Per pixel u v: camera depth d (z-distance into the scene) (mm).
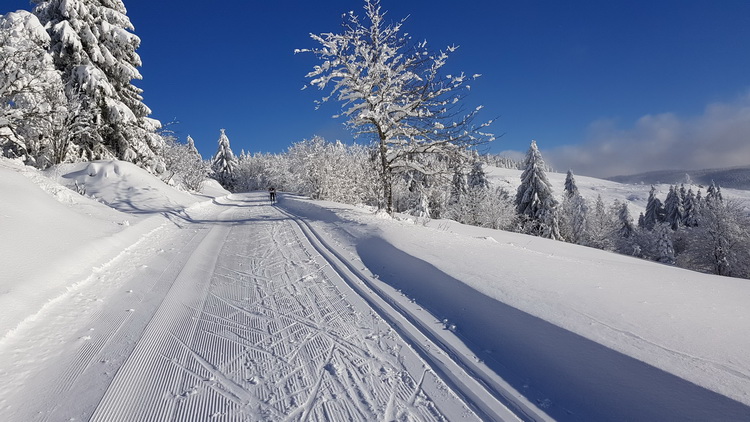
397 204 29125
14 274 4809
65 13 18578
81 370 3469
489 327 4141
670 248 36531
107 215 10508
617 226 42969
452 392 3164
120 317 4699
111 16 20781
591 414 2777
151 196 17250
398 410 2959
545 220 32625
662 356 3109
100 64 20375
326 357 3771
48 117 15953
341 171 28109
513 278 5348
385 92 12578
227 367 3596
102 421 2797
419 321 4512
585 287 4949
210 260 7926
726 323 3777
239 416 2906
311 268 7090
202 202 22188
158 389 3223
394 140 13297
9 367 3410
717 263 29734
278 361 3707
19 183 7793
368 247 8023
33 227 6336
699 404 2547
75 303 4988
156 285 6023
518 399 3035
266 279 6508
